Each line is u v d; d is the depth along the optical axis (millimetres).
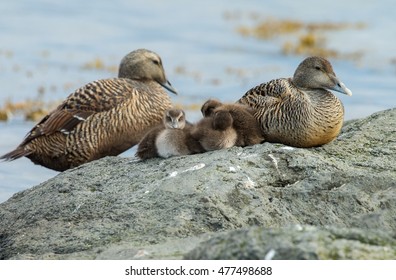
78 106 17812
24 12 36219
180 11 37781
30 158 18391
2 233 12539
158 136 13672
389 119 15125
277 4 40094
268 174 12617
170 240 11250
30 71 28062
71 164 17969
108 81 18234
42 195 12984
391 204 12234
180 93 26031
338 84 14297
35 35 32781
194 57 30531
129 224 11727
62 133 17781
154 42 32469
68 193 12820
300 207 12188
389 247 9609
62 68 28625
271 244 9367
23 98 25203
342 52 31094
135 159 13914
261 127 14109
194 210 11820
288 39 33312
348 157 13562
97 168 13555
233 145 13734
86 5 37719
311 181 12469
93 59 29938
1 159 18578
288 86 14281
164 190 12219
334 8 38938
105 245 11336
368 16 37312
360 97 25656
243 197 12109
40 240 11859
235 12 38156
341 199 12289
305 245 9281
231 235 9695
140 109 18094
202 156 13234
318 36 33594
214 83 27281
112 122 17812
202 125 13828
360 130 14719
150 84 19109
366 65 29250
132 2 38812
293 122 13828
